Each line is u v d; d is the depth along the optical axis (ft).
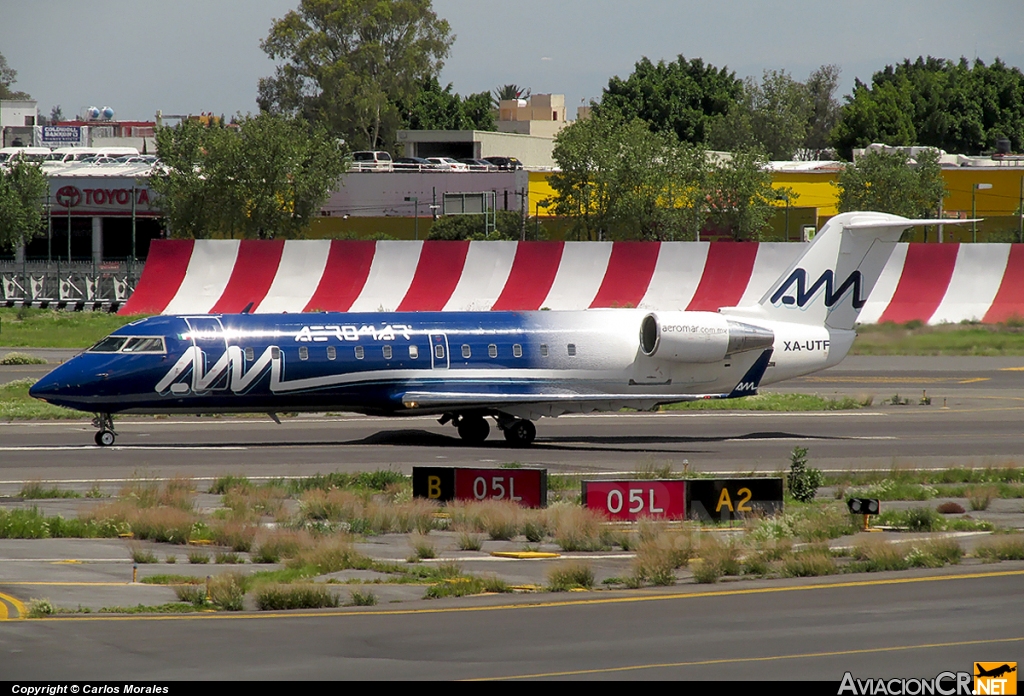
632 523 321.93
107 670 169.27
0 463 404.57
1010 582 240.94
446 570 249.96
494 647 184.55
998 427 528.22
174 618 204.33
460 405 463.01
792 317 508.53
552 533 302.25
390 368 462.19
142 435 480.64
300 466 405.18
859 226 507.71
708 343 488.44
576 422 545.03
